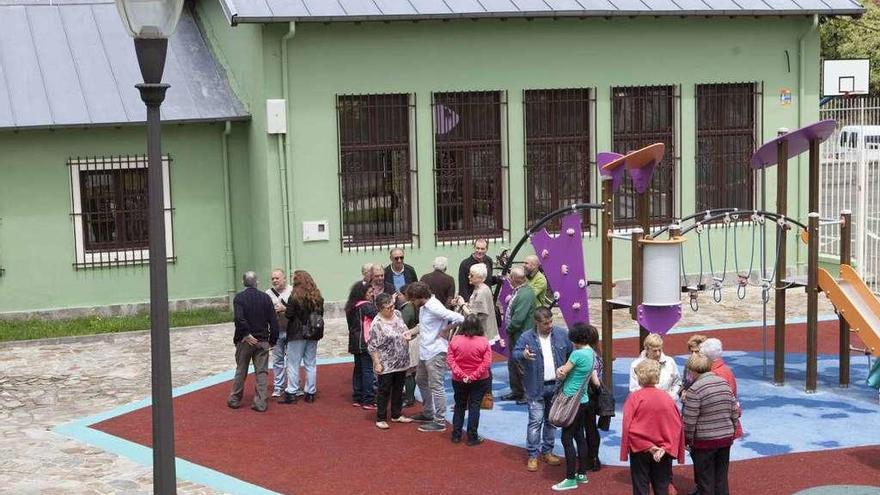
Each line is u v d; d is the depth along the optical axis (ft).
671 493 34.88
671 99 68.23
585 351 36.04
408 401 46.68
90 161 62.75
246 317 45.50
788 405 46.21
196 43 69.56
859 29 138.51
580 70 65.87
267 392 48.65
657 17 66.69
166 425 26.66
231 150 65.36
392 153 63.41
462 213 64.69
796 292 69.51
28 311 62.49
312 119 61.46
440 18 61.00
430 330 42.68
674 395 37.22
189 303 65.21
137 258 63.87
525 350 38.17
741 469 38.17
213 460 39.86
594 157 66.44
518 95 64.80
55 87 63.36
